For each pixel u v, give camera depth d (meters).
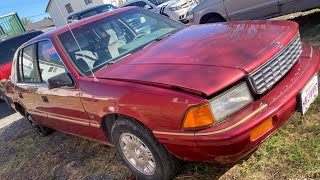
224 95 2.40
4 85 5.53
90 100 3.16
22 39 9.22
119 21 4.00
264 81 2.56
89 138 3.79
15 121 7.01
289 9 6.34
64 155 4.43
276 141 3.12
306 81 2.77
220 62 2.59
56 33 3.82
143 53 3.33
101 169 3.74
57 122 4.15
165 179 2.94
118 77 2.98
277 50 2.71
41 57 3.99
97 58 3.53
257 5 6.75
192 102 2.37
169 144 2.60
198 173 3.04
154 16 4.25
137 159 3.09
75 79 3.36
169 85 2.53
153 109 2.57
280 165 2.83
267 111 2.42
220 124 2.36
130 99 2.73
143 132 2.79
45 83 4.00
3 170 4.67
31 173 4.29
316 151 2.84
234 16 7.27
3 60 8.54
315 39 5.62
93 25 3.89
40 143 5.14
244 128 2.30
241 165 2.98
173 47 3.17
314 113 3.37
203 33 3.32
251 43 2.80
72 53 3.58
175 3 12.31
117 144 3.20
